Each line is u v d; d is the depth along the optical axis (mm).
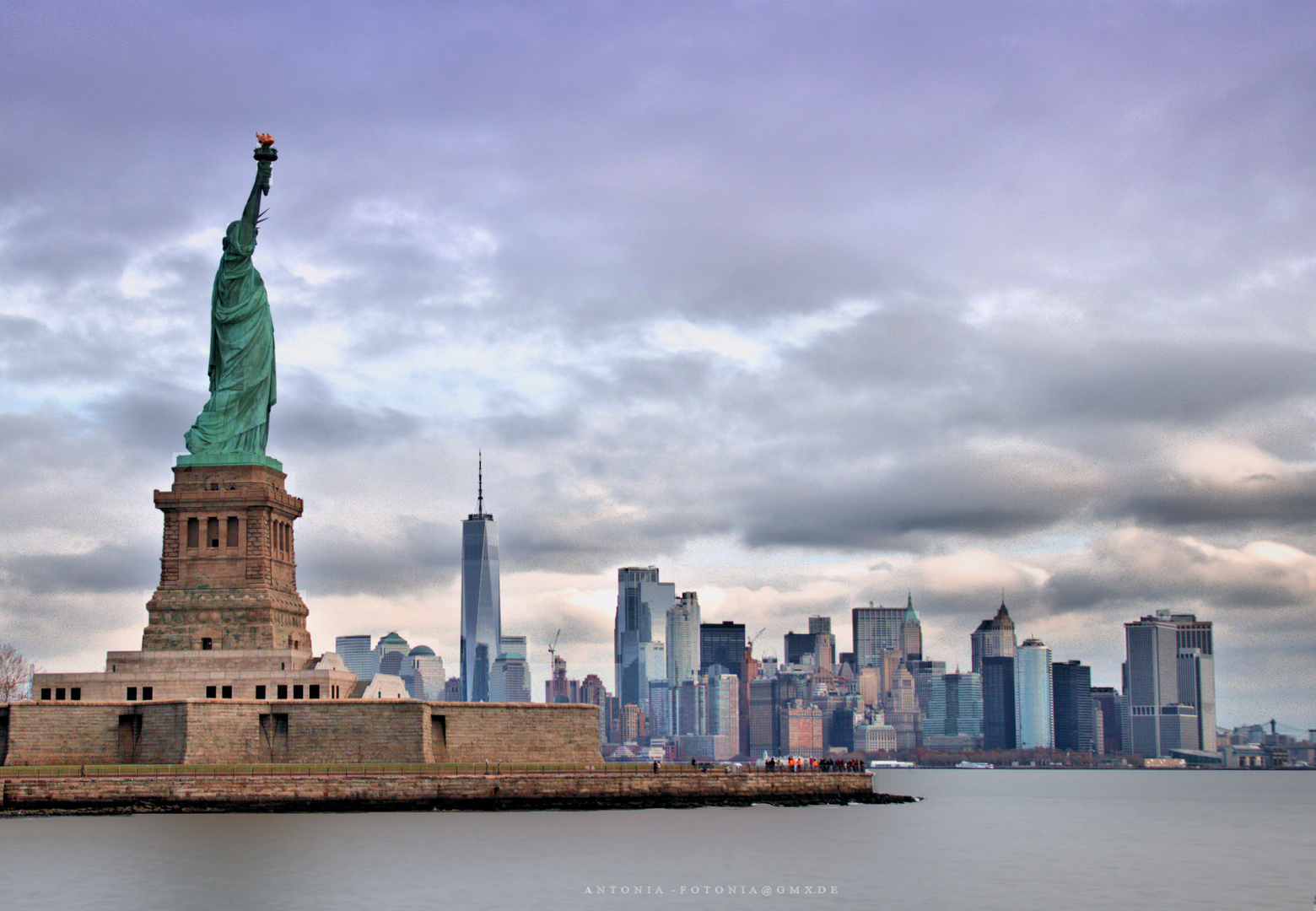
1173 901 163000
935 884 169875
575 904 148500
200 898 147000
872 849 199375
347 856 173000
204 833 189750
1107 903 160625
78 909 141500
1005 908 154250
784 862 180625
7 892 149000
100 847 177250
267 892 150625
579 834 198000
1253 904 160875
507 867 168375
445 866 167625
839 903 153500
